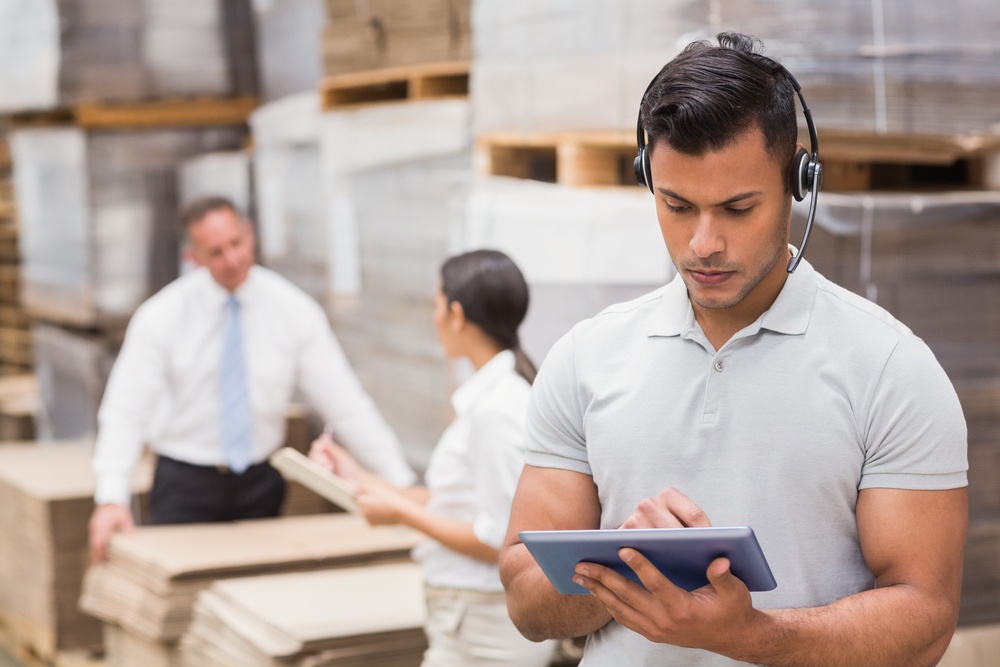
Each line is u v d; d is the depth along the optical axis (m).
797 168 1.46
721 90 1.39
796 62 2.81
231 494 4.18
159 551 3.68
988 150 3.12
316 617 3.11
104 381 5.42
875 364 1.49
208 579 3.54
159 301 4.15
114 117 5.43
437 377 3.88
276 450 4.26
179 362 4.11
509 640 2.66
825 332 1.53
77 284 5.50
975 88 2.96
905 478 1.48
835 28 2.84
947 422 1.48
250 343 4.14
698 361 1.56
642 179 1.58
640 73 2.96
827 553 1.52
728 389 1.53
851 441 1.49
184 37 5.48
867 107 2.88
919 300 2.92
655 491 1.56
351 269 4.41
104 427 4.05
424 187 3.90
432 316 3.88
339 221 4.46
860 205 2.85
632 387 1.59
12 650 5.04
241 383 4.13
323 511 4.88
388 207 4.12
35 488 4.68
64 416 5.77
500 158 3.63
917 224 2.90
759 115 1.39
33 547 4.70
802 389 1.51
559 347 1.69
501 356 2.69
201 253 4.02
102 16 5.32
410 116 3.94
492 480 2.58
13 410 6.26
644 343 1.61
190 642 3.40
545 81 3.30
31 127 5.96
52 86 5.31
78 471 4.97
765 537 1.51
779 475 1.51
